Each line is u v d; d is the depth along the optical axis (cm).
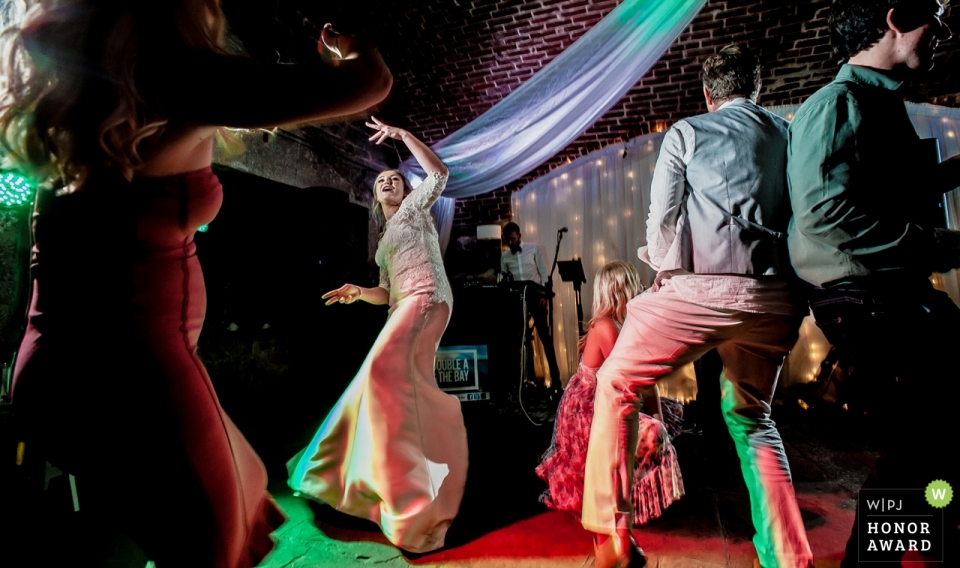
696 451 296
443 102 523
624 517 145
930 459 114
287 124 63
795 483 238
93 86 57
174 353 66
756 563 157
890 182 113
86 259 60
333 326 409
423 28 446
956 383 108
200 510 63
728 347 141
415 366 205
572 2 416
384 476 182
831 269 117
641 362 142
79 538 184
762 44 428
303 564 168
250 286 392
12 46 57
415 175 581
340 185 484
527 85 488
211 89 59
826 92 119
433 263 217
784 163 136
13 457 183
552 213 569
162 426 61
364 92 65
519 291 416
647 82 480
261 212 405
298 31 349
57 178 60
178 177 67
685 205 142
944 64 415
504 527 196
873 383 116
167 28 61
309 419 379
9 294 215
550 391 480
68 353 59
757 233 130
